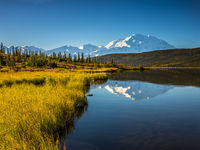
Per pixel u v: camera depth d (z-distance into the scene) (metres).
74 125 6.89
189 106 10.41
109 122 7.28
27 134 4.71
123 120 7.54
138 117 8.02
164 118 7.88
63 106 7.82
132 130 6.28
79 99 10.42
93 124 6.99
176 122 7.27
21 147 3.92
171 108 9.90
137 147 4.90
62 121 6.55
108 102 11.61
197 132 6.07
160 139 5.46
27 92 10.15
